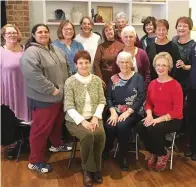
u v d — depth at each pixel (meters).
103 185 2.57
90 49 3.53
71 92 2.70
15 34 2.91
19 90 2.92
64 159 3.09
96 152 2.59
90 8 4.50
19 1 4.12
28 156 3.15
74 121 2.64
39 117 2.72
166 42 3.17
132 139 3.22
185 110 3.12
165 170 2.83
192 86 2.87
